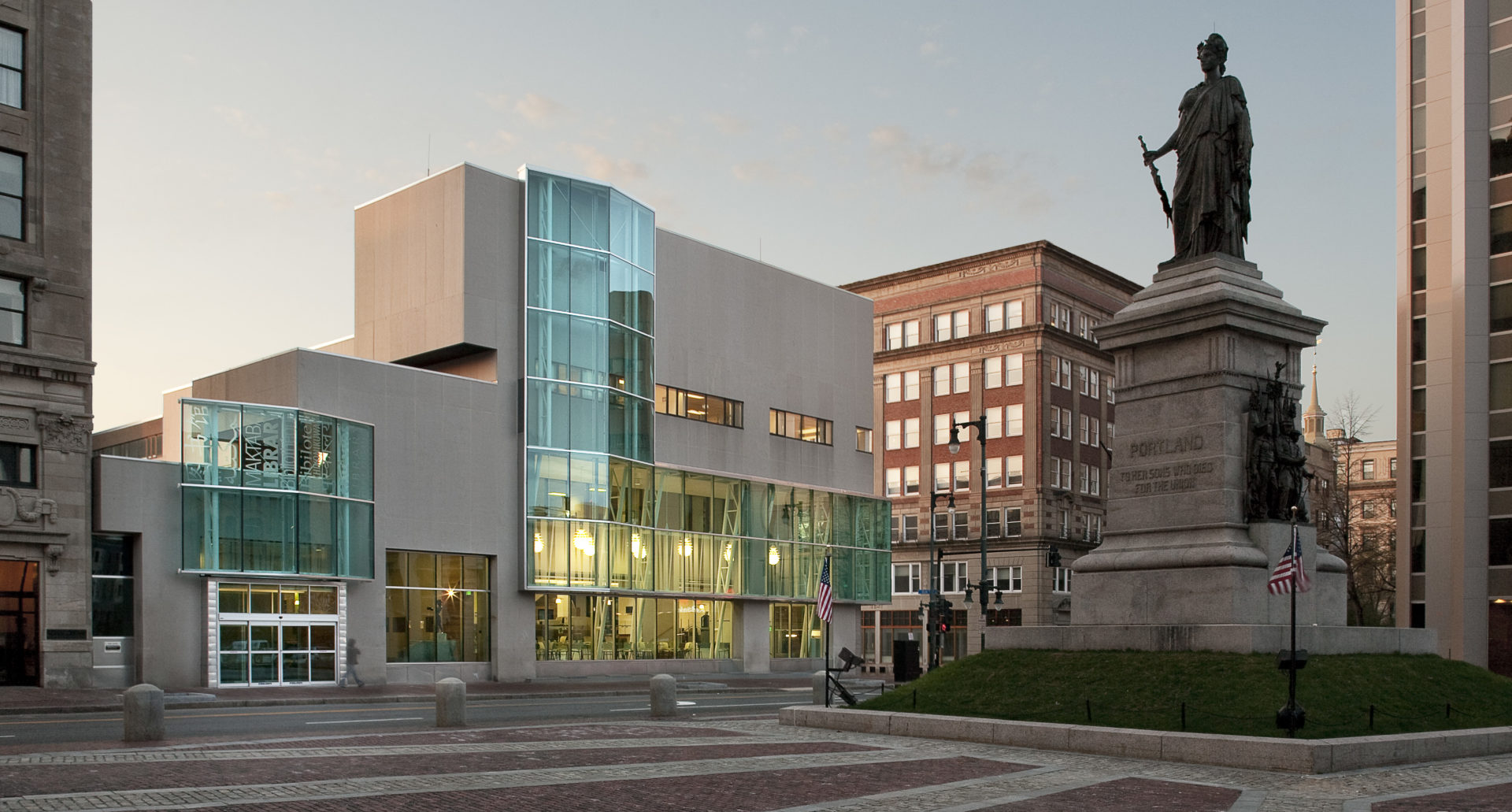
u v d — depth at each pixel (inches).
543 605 2222.0
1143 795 677.3
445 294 2160.4
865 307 3073.3
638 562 2342.5
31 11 1673.2
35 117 1667.1
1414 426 2432.3
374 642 1952.5
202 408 1777.8
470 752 853.8
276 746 887.1
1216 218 1152.2
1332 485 3179.1
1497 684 1091.3
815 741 958.4
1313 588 1080.8
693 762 813.2
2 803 596.1
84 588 1640.0
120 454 2655.0
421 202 2219.5
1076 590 1140.5
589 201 2297.0
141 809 579.8
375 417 1989.4
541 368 2201.0
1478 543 2295.8
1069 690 1003.3
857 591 2913.4
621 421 2313.0
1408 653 1122.7
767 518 2694.4
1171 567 1063.6
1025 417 3855.8
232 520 1776.6
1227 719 884.0
